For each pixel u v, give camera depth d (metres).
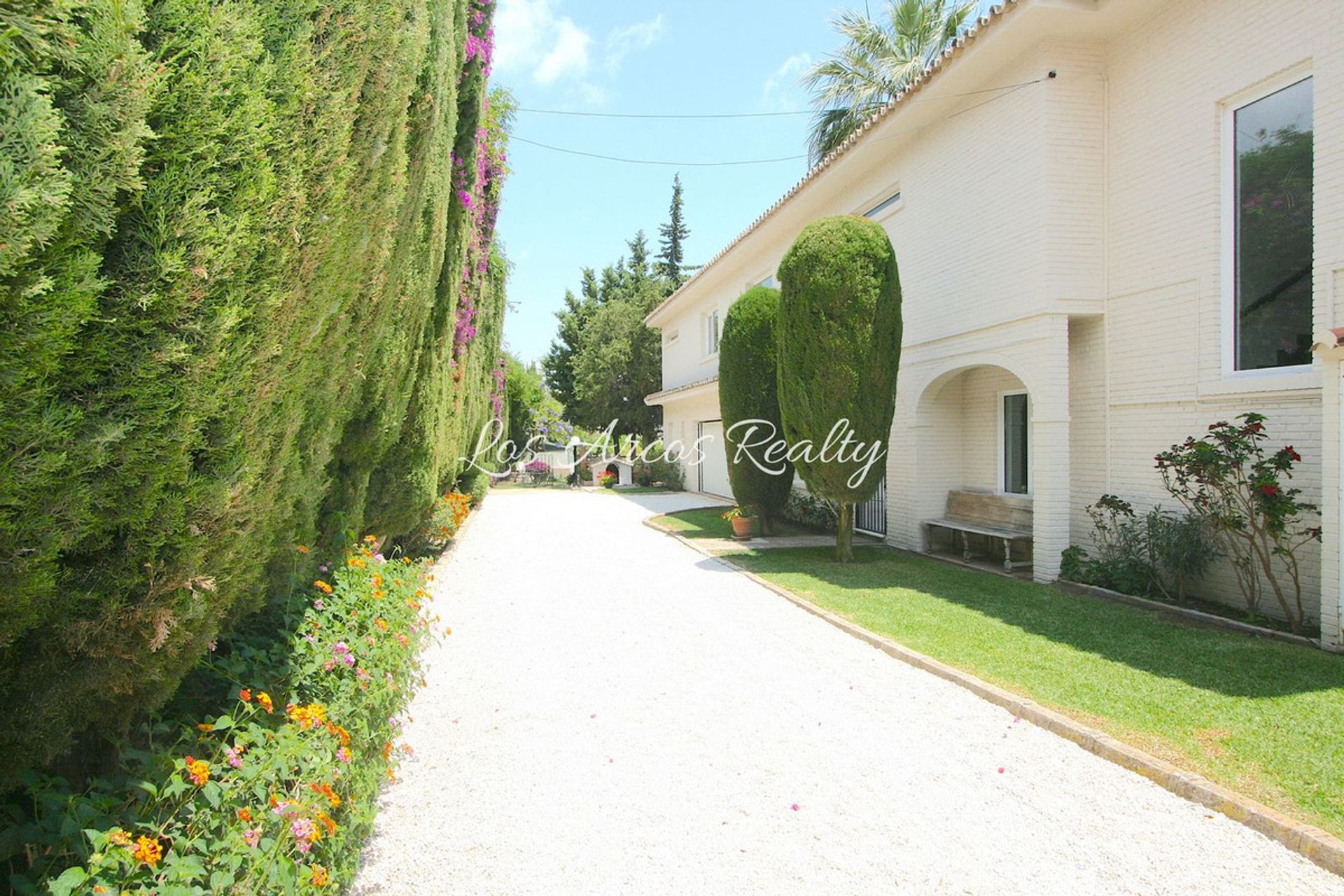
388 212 3.38
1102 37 7.57
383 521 6.46
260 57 1.90
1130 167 7.30
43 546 1.33
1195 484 6.50
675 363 24.64
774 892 2.57
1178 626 5.83
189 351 1.52
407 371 5.38
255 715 2.21
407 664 3.55
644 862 2.76
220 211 1.64
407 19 3.39
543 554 10.49
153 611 1.62
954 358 9.22
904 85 15.73
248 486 1.90
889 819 3.09
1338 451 4.96
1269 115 6.06
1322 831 2.84
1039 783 3.42
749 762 3.64
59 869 1.50
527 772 3.53
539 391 31.53
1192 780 3.28
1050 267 7.55
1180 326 6.75
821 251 8.59
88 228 1.31
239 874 1.68
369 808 2.59
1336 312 5.37
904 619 6.29
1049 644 5.45
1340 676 4.49
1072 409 8.00
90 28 1.28
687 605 7.18
